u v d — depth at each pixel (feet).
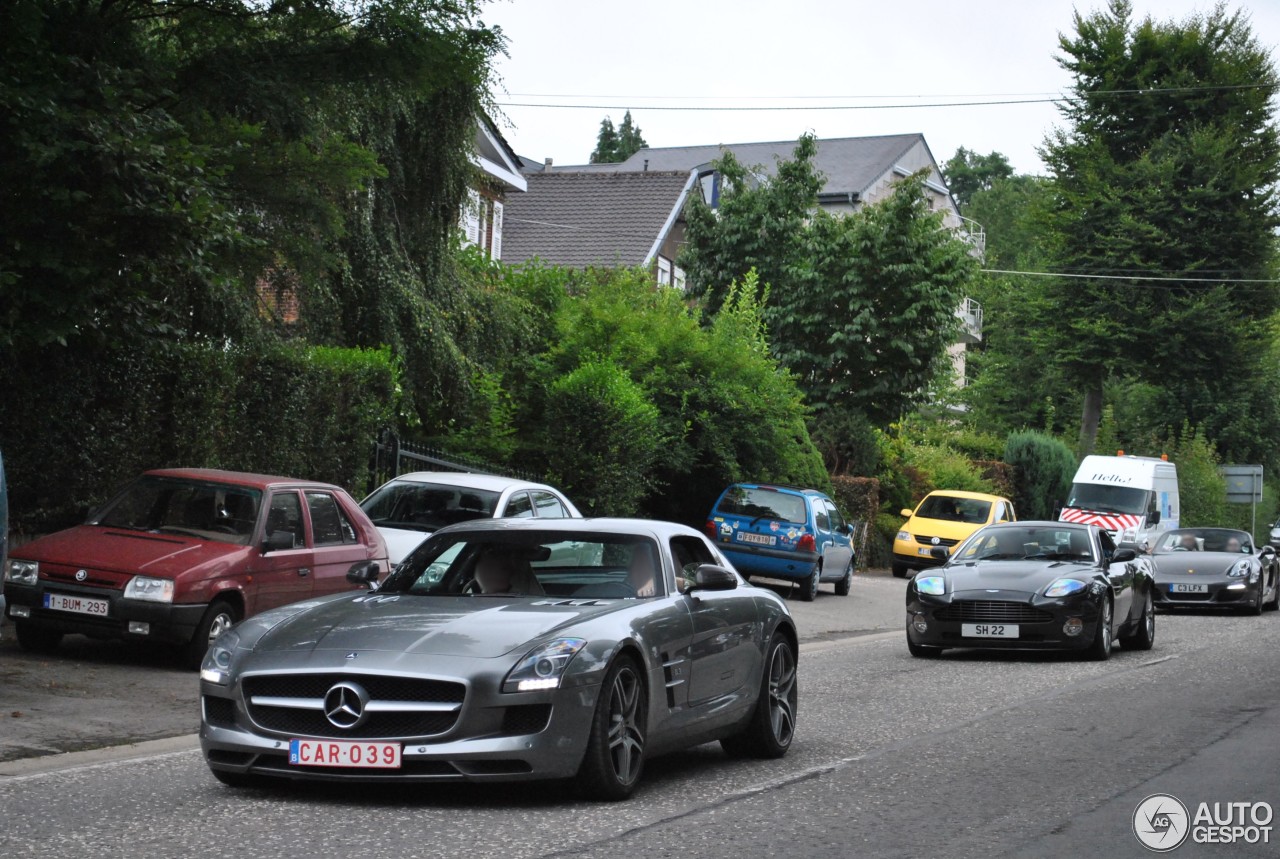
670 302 94.99
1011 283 225.56
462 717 23.15
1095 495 127.54
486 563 28.40
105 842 20.94
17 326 42.29
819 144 244.22
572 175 165.07
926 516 113.60
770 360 97.50
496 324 81.71
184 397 51.96
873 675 49.44
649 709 26.09
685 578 29.19
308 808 23.72
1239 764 30.94
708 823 23.56
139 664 41.27
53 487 48.37
